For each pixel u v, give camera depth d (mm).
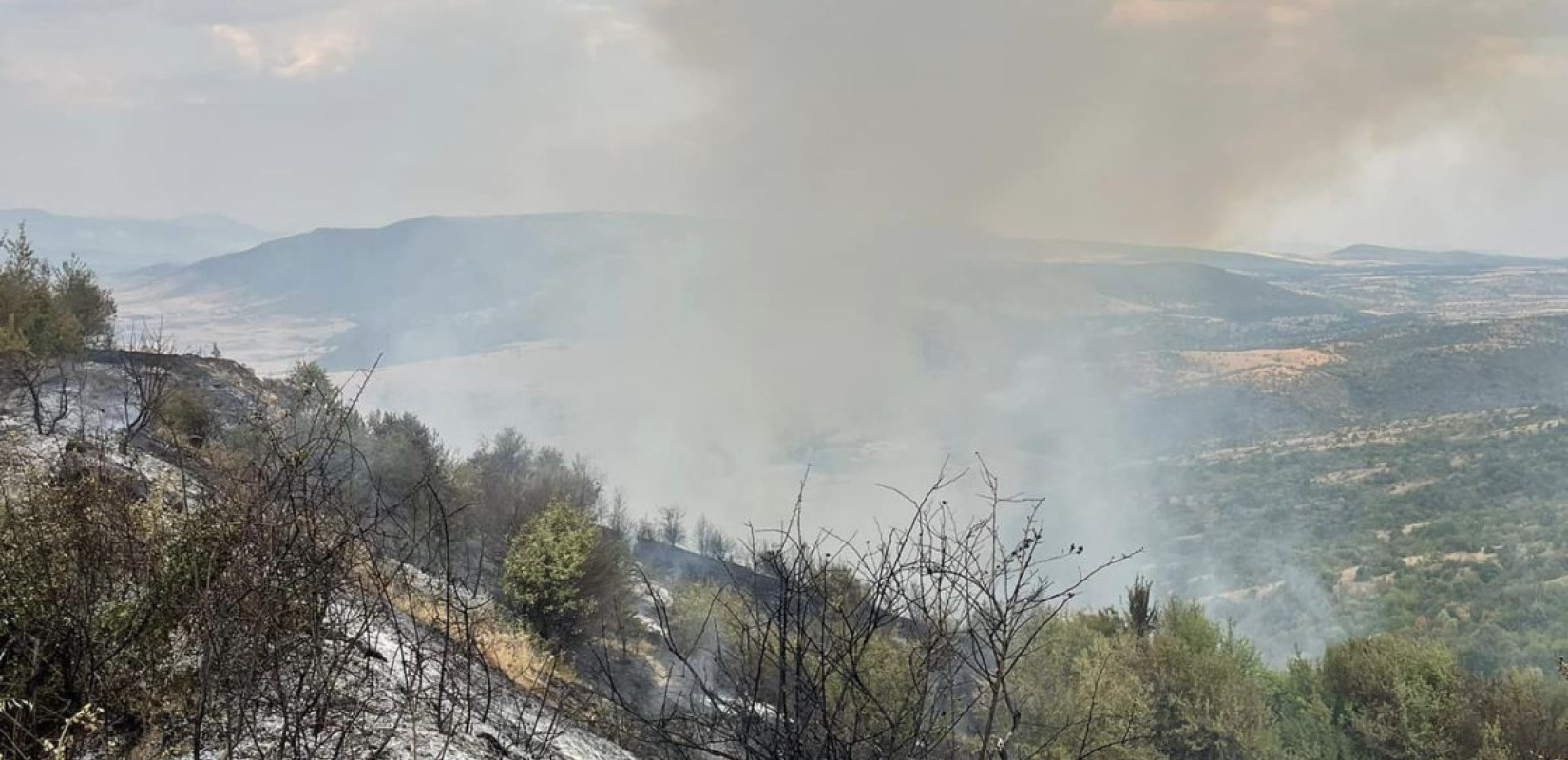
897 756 3811
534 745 4957
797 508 4012
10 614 3510
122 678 3562
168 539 3947
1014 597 3748
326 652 4156
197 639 3582
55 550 3754
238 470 4746
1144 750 10273
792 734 3773
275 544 3811
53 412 9523
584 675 9203
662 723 4289
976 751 4051
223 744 3520
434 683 5012
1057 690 9430
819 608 4020
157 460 7719
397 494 11000
